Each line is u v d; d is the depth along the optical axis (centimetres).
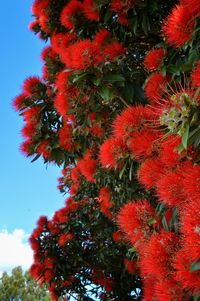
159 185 299
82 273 870
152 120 323
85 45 406
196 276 261
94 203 827
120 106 449
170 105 282
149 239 332
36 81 553
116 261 821
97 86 414
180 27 343
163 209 339
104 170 531
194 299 269
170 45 409
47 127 529
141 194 479
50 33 614
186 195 285
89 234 867
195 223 242
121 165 370
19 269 2173
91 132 512
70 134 521
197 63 335
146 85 394
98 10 488
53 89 518
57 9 591
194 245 239
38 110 531
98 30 520
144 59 457
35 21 644
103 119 480
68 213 865
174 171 302
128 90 423
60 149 530
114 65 420
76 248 852
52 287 871
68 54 439
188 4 327
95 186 750
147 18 463
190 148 300
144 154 330
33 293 2075
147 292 342
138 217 340
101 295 870
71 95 456
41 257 864
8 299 2039
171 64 396
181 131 268
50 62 571
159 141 323
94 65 404
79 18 525
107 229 805
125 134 342
